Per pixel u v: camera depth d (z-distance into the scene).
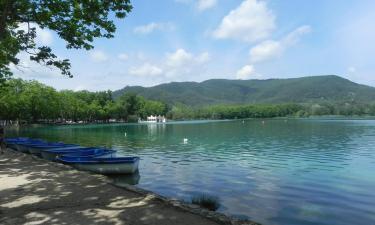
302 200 17.11
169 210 11.23
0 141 30.30
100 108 149.50
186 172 25.64
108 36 17.39
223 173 25.11
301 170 26.36
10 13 13.89
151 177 23.58
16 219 10.28
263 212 15.05
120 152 39.97
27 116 102.56
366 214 14.86
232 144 49.59
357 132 74.31
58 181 16.31
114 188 14.69
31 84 103.12
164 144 50.31
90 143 52.31
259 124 133.38
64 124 126.69
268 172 25.50
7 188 14.78
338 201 16.95
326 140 54.88
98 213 10.88
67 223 9.86
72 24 16.02
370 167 27.81
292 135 67.44
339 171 25.81
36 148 33.28
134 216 10.57
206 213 10.79
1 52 20.95
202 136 67.44
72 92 149.12
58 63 17.67
